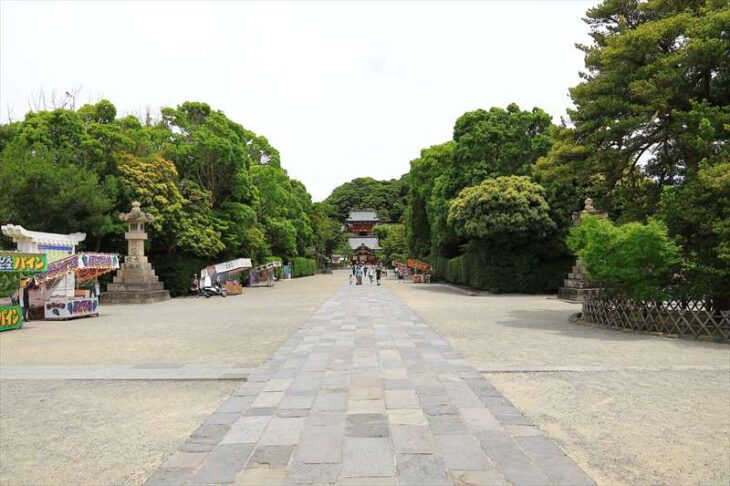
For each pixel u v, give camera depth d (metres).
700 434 4.93
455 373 7.36
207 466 4.02
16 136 23.67
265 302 22.41
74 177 21.48
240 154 32.47
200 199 28.77
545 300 22.34
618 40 12.98
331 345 9.91
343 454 4.24
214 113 34.62
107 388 6.93
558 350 9.54
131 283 23.06
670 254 11.40
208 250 27.95
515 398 6.19
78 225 22.03
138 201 24.66
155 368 8.12
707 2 12.06
